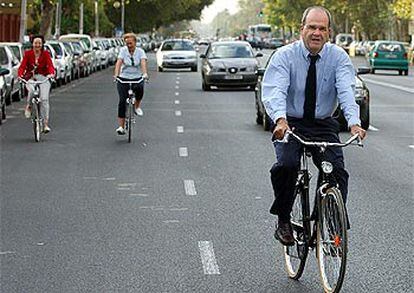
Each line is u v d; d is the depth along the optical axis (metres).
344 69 10.39
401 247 12.87
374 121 32.47
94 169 20.55
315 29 10.24
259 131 28.88
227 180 19.02
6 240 13.35
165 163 21.58
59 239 13.41
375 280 11.09
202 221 14.76
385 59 72.19
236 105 39.72
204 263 11.99
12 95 41.22
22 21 58.66
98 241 13.30
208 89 49.94
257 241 13.27
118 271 11.59
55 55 53.53
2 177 19.33
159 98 44.06
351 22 156.38
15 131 28.92
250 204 16.25
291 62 10.41
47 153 23.33
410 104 40.72
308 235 10.70
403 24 127.88
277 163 10.71
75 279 11.21
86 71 67.44
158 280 11.15
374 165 21.22
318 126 10.66
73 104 40.62
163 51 75.62
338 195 9.76
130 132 25.80
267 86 10.37
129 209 15.79
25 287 10.85
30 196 17.03
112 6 138.88
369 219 14.87
